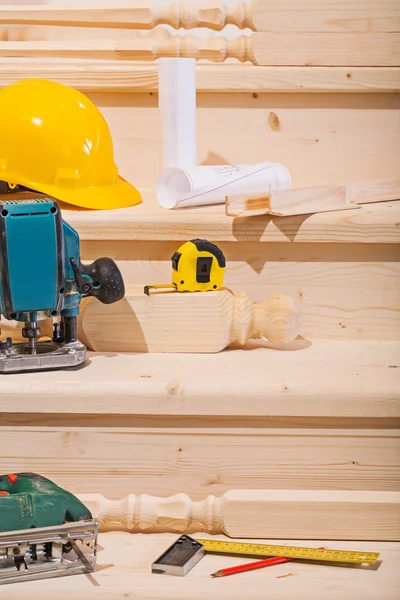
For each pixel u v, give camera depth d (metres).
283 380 1.38
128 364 1.47
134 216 1.56
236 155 1.88
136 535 1.39
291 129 1.87
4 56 1.90
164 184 1.69
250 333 1.55
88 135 1.66
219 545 1.35
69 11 1.89
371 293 1.62
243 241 1.57
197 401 1.36
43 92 1.66
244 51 1.85
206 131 1.87
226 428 1.38
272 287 1.62
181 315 1.52
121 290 1.44
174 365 1.46
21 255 1.32
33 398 1.36
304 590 1.24
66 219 1.55
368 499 1.37
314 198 1.58
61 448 1.40
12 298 1.34
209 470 1.40
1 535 1.20
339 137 1.87
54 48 1.89
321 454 1.39
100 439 1.39
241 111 1.86
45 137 1.62
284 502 1.36
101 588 1.24
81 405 1.37
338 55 1.83
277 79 1.80
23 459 1.41
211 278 1.53
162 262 1.61
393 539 1.37
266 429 1.38
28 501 1.24
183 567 1.27
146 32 2.04
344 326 1.64
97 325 1.54
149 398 1.36
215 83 1.81
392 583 1.26
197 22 1.88
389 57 1.82
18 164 1.62
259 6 1.83
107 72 1.81
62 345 1.48
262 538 1.38
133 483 1.41
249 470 1.40
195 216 1.55
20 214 1.31
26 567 1.25
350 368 1.45
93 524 1.25
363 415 1.36
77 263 1.40
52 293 1.36
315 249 1.60
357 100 1.85
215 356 1.52
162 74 1.75
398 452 1.39
